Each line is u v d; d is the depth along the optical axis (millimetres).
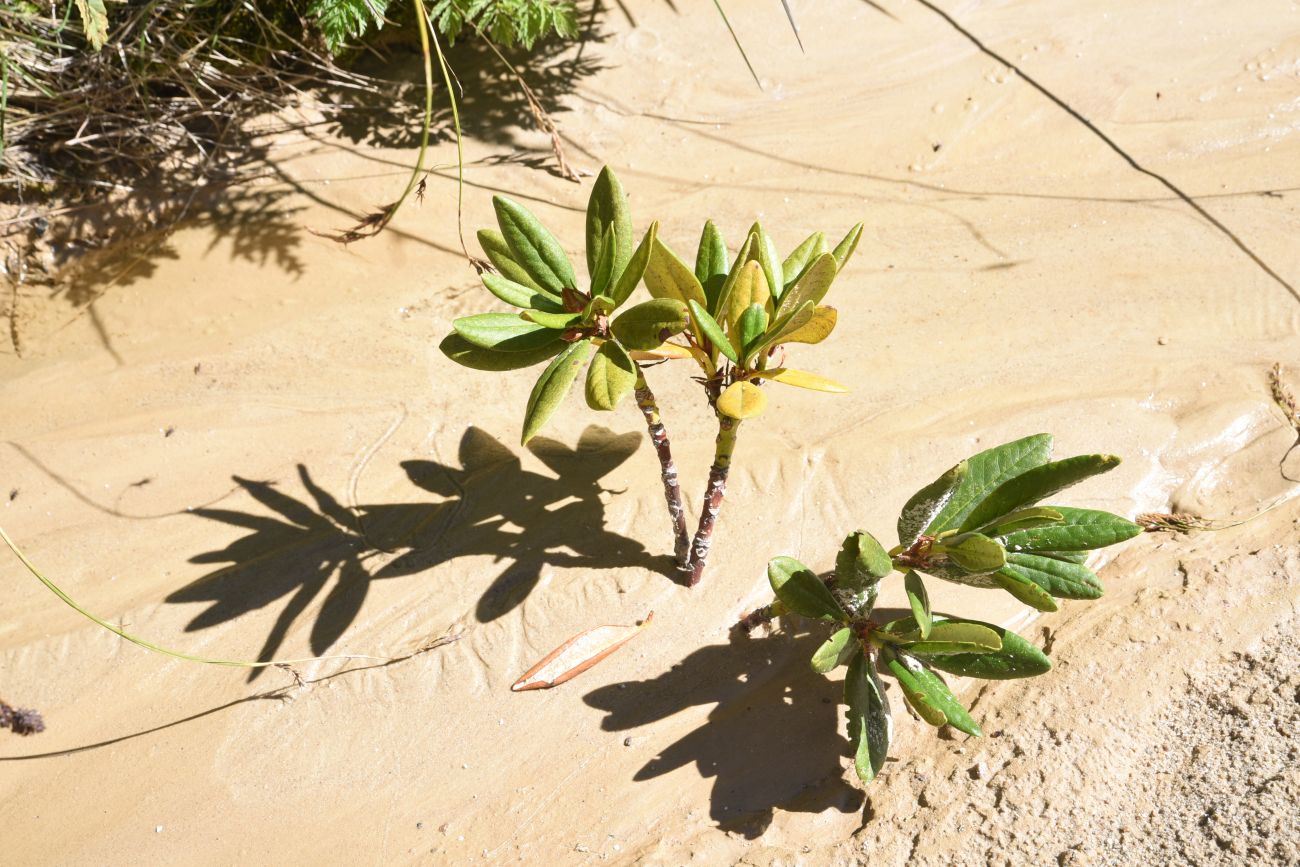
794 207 1360
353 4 1293
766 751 1004
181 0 1338
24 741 1039
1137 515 1090
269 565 1113
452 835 985
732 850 962
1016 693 1005
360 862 978
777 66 1489
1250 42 1465
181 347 1289
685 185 1390
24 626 1094
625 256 951
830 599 940
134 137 1369
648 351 977
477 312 1293
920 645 921
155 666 1068
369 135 1415
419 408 1213
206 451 1195
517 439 1181
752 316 922
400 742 1025
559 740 1019
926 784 974
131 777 1021
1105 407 1150
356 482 1161
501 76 1467
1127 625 1021
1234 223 1295
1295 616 1004
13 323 1320
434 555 1108
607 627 1058
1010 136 1409
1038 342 1214
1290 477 1096
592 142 1424
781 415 1181
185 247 1348
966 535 912
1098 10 1525
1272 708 954
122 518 1154
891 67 1482
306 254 1341
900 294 1271
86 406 1247
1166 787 941
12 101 1326
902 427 1158
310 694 1047
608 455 1164
